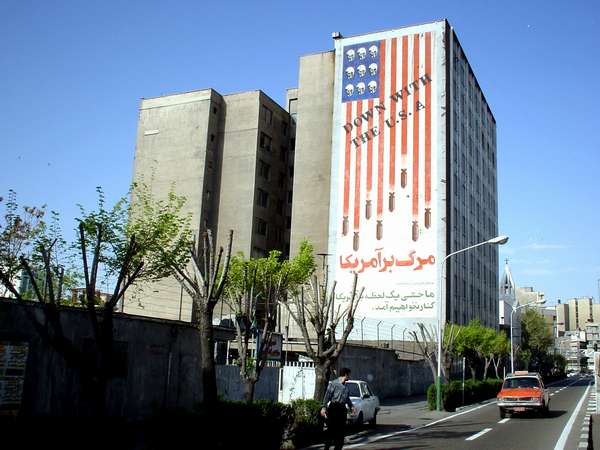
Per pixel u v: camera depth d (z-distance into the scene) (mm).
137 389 18688
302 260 32094
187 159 64562
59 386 15883
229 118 66188
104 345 11656
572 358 166125
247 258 61625
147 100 68250
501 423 22828
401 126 59219
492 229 80000
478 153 73438
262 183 64812
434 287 54406
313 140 64125
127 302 43656
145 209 18094
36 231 15906
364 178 59438
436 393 29797
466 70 68875
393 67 60938
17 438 11516
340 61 63344
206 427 12711
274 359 25969
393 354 43531
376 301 56188
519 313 99812
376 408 21969
